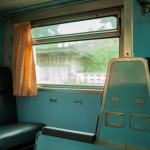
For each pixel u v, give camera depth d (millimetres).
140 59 1972
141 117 1940
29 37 3758
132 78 2006
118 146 2023
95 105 3227
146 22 2643
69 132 2209
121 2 2930
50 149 2332
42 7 3594
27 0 3330
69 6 3354
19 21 3926
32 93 3713
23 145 3500
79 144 2174
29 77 3760
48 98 3717
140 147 1926
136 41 2258
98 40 3525
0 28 4262
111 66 2115
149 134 1899
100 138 2115
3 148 2785
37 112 3854
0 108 3635
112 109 2082
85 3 3209
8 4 3506
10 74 4098
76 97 3406
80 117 3369
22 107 4051
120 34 2994
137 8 2314
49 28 3621
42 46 4090
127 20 2082
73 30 3371
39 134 2443
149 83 1916
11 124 3602
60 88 3600
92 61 7926
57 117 3615
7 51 4223
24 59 3770
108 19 3078
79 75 8336
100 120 2137
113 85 2096
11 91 4000
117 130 2045
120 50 3027
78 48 8562
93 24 3191
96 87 3275
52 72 7805
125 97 2027
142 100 1944
